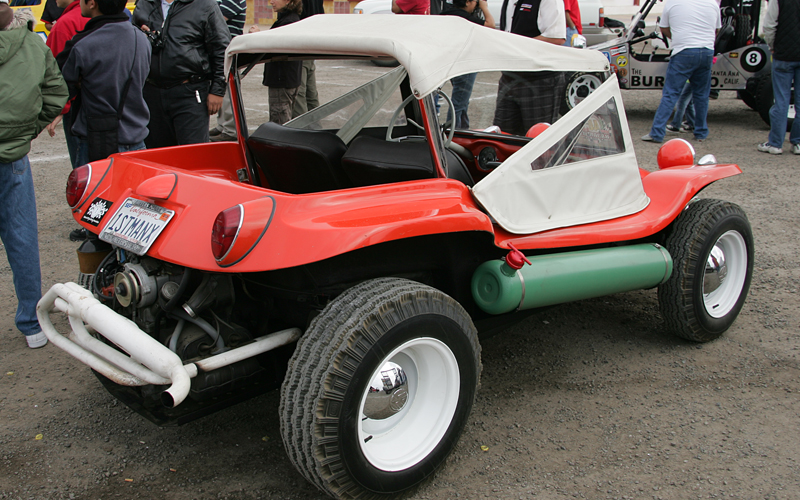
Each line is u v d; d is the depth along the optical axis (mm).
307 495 2357
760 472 2506
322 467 2049
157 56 5023
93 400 3016
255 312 2676
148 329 2439
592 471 2510
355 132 3336
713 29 8062
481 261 2855
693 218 3438
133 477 2455
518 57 2746
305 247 2045
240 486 2408
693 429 2801
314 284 2355
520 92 3090
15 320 3479
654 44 9820
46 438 2701
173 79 5082
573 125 3000
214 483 2424
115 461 2557
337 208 2188
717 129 9531
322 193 2221
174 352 2297
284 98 3234
